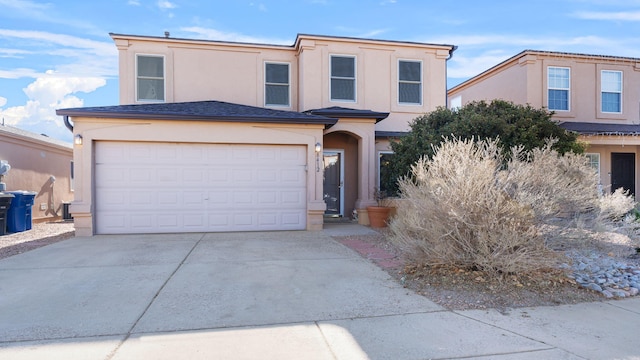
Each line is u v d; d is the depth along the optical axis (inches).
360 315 170.4
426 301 187.6
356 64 522.9
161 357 131.6
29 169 512.4
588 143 469.1
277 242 346.3
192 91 508.1
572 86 583.5
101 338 145.9
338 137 525.7
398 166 416.8
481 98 693.3
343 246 327.9
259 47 523.2
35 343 141.2
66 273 238.2
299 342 143.6
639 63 601.0
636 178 585.6
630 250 265.6
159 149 396.2
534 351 136.9
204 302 186.4
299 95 524.4
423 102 543.2
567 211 225.6
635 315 170.9
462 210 209.3
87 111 369.4
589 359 131.5
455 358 131.9
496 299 187.9
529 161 262.5
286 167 421.1
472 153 229.8
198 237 372.5
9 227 428.5
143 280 223.1
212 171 406.0
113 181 388.8
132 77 492.1
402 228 241.8
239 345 140.8
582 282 210.1
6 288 207.6
